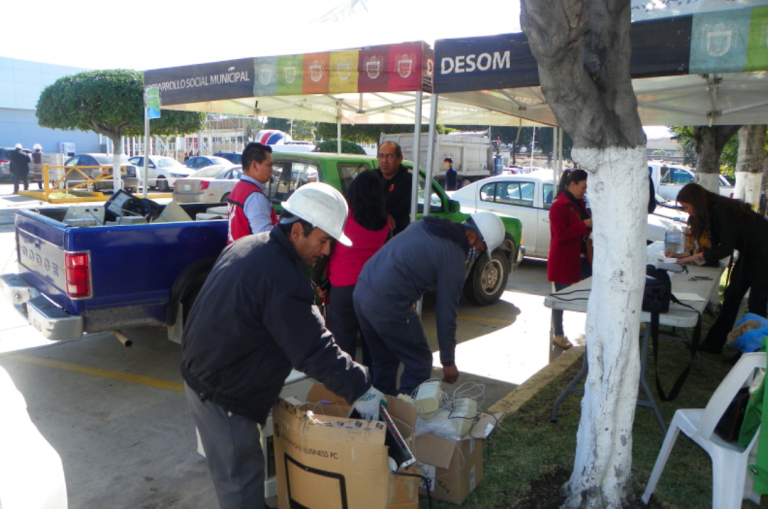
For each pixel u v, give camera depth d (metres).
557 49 2.15
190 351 2.20
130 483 3.22
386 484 2.21
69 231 3.82
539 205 9.55
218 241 4.57
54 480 2.11
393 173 5.48
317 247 2.27
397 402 2.59
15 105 33.06
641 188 2.54
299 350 2.15
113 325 4.10
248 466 2.31
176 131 17.25
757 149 10.60
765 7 3.28
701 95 6.65
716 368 4.94
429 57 4.74
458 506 2.86
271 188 6.38
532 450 3.44
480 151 24.36
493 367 5.16
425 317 6.83
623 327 2.62
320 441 2.23
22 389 4.49
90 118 16.39
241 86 5.82
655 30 3.62
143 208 5.54
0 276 4.97
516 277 9.35
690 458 3.39
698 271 4.98
